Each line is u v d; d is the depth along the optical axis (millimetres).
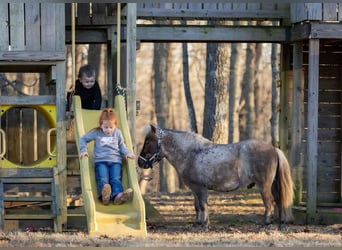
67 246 11492
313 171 15602
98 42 17000
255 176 13836
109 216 12531
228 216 16906
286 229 13977
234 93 30141
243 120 38562
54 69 13836
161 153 14180
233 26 16812
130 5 14734
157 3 16812
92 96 14477
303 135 18031
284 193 13977
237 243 12078
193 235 12992
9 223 13977
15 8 13695
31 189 13969
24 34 13727
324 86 17969
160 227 14570
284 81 17609
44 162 13953
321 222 15586
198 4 16953
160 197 21531
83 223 14398
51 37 13789
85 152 12977
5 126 17219
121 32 16594
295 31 16422
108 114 13125
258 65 38219
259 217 16672
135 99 14789
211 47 21828
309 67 15641
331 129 18016
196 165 13969
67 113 13898
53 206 13852
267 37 16906
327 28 15570
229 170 13867
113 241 11867
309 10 15500
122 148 13125
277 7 17047
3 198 13789
